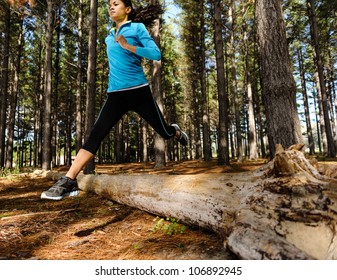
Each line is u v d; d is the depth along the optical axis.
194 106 28.20
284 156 2.24
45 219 3.37
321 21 17.73
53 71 22.28
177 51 23.92
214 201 2.55
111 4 2.58
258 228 1.83
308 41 18.20
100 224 3.14
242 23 18.11
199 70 21.22
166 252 2.22
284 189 2.05
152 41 2.39
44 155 11.36
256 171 2.68
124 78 2.43
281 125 4.35
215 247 2.25
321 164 2.27
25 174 9.87
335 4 14.84
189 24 18.25
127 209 3.87
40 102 21.62
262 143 24.56
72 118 30.17
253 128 18.38
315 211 1.82
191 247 2.28
